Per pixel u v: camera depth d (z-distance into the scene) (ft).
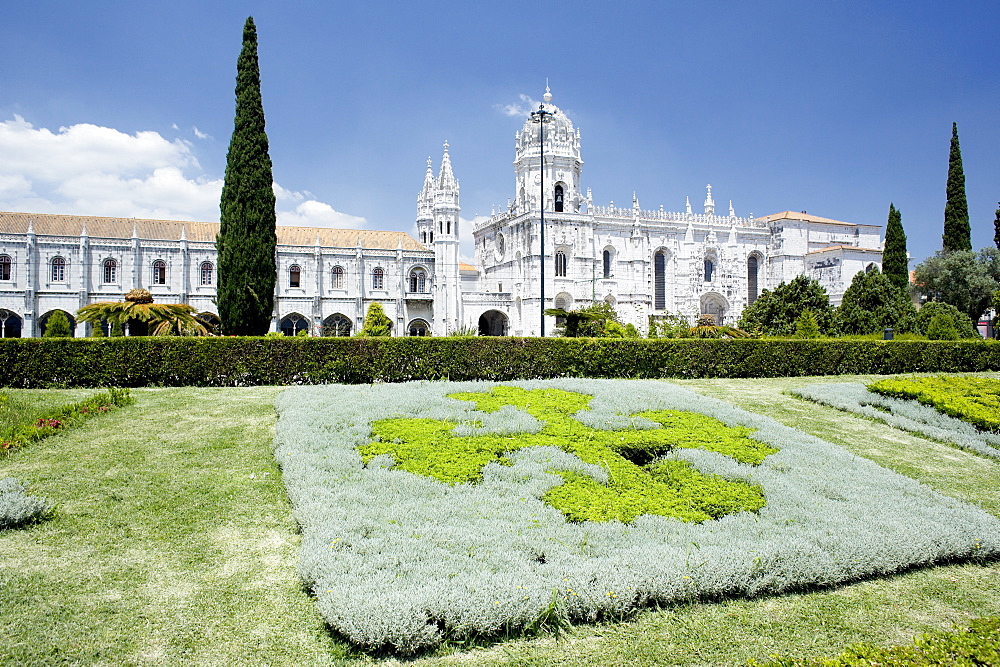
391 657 26.99
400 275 269.44
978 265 239.50
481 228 337.52
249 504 42.88
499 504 39.70
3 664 25.22
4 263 225.97
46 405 65.21
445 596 28.17
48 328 169.68
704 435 58.18
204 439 55.83
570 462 47.67
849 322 194.39
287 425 55.36
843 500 46.01
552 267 279.08
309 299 257.75
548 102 290.76
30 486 43.86
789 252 317.01
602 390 76.64
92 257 233.96
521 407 65.92
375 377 91.15
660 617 30.53
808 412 79.00
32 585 31.42
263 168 127.24
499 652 27.45
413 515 37.52
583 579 30.48
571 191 289.94
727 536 37.17
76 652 26.40
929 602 33.68
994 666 24.22
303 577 31.30
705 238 306.96
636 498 42.32
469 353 94.43
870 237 335.06
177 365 84.38
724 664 26.96
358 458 46.96
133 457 50.67
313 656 27.02
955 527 41.04
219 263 126.31
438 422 57.47
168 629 28.50
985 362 124.47
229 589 32.17
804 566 33.91
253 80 128.16
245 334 124.77
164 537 37.68
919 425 71.97
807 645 28.76
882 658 25.09
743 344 108.58
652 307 297.53
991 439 66.59
